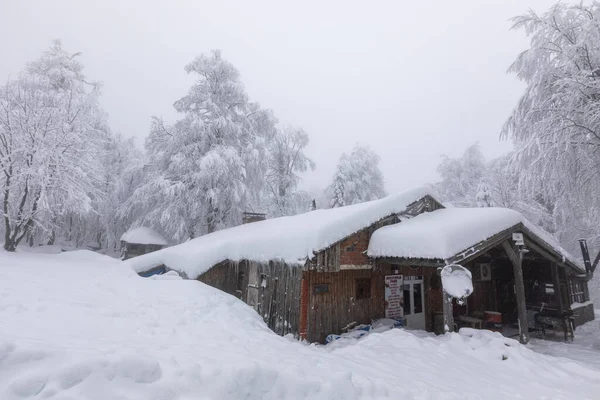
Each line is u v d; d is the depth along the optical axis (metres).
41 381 2.61
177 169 21.73
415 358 6.57
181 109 23.73
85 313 5.43
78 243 28.44
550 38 11.52
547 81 11.45
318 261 9.32
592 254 18.45
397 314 11.52
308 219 12.20
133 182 29.75
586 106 10.16
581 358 8.77
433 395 4.67
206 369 3.38
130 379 2.92
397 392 4.43
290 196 28.61
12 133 16.83
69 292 6.95
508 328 13.85
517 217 10.38
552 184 11.48
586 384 6.08
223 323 6.87
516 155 12.03
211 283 12.77
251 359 4.14
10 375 2.62
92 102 25.44
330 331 9.79
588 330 13.51
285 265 10.16
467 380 5.75
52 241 25.12
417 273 12.39
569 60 10.60
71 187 18.23
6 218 17.58
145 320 5.79
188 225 21.91
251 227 15.91
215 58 24.94
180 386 3.05
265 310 10.64
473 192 29.05
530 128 11.88
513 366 6.77
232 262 12.95
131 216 25.97
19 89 18.41
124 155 31.95
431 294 12.62
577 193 11.02
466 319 11.70
